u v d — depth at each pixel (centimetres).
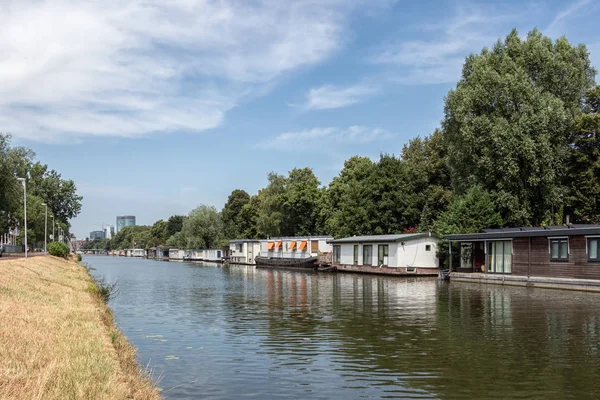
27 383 773
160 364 1358
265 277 5241
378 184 6344
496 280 4000
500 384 1146
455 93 4772
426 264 5200
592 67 4781
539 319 2047
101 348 1101
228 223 13150
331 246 6819
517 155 4253
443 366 1305
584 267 3356
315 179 9806
